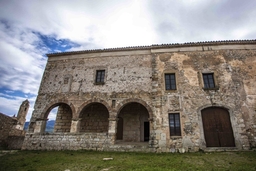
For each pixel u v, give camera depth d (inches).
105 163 307.6
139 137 597.0
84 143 495.2
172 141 447.8
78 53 637.9
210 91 491.5
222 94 484.1
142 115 623.8
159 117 478.9
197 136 444.8
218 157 345.4
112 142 479.5
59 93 586.2
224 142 442.6
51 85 606.5
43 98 589.3
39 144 517.0
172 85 518.9
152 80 529.7
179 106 482.6
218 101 477.1
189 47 558.9
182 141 444.1
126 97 532.4
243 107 468.1
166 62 549.3
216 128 457.1
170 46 563.8
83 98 561.9
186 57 546.6
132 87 542.9
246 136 434.3
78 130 527.2
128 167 273.0
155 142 453.1
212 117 469.1
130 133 607.5
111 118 511.2
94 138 495.8
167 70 536.4
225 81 499.5
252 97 475.5
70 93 578.2
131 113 633.6
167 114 479.2
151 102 507.5
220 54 535.8
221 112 472.1
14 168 284.8
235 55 530.6
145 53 587.5
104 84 567.8
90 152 446.0
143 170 247.4
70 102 565.0
